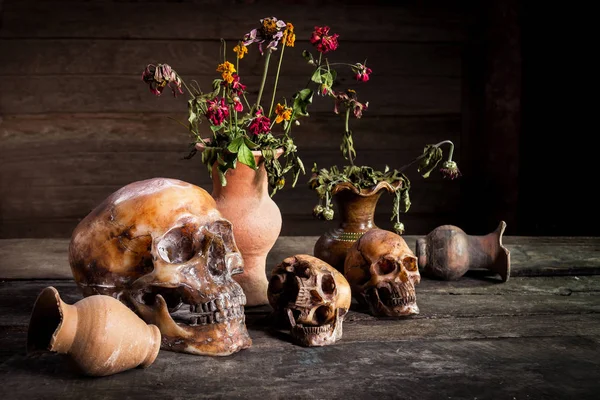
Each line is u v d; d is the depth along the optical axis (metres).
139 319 1.53
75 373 1.51
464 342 1.75
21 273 2.35
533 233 4.99
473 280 2.35
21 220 4.36
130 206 1.68
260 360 1.61
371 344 1.73
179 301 1.79
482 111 4.66
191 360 1.60
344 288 1.77
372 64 4.51
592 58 4.92
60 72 4.29
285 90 4.40
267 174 2.00
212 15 4.34
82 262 1.71
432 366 1.58
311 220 4.53
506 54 4.61
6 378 1.49
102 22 4.28
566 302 2.11
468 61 4.62
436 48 4.56
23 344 1.70
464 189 4.70
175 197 1.70
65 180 4.36
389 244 1.95
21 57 4.26
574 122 4.98
